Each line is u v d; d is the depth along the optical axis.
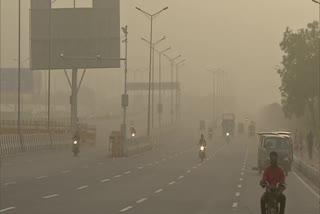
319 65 128.00
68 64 134.38
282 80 131.50
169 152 125.56
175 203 43.62
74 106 139.75
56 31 133.88
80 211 37.84
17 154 103.50
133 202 43.75
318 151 107.44
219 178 68.00
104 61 133.12
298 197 49.88
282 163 74.69
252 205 42.97
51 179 62.47
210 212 38.66
